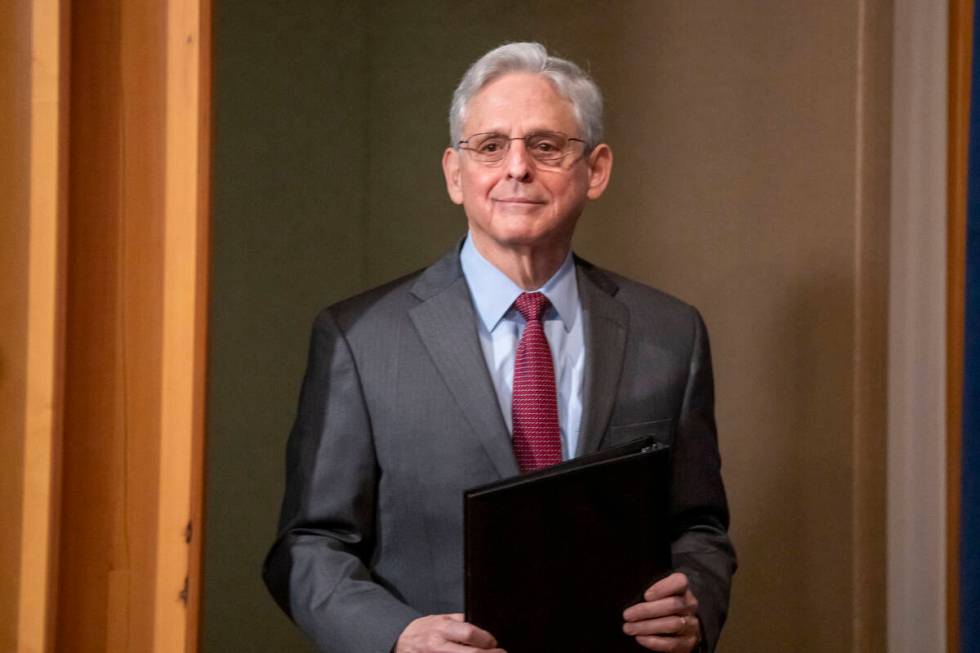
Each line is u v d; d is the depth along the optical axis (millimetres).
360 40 4676
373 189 4723
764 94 3766
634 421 2656
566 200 2527
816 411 3617
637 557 2299
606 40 4266
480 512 2051
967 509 3107
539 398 2547
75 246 2107
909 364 3373
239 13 4098
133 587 2133
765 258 3768
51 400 2023
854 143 3465
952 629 3172
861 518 3490
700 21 3980
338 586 2404
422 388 2557
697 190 3996
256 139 4184
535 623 2133
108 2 2105
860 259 3465
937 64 3236
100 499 2125
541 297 2631
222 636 4105
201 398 2121
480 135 2500
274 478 4285
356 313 2686
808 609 3658
